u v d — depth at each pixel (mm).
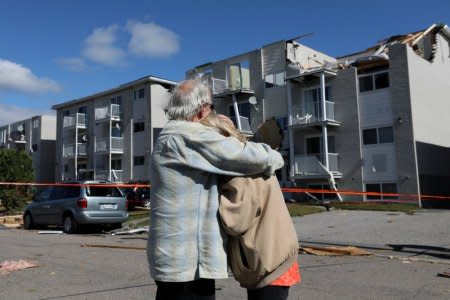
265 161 2297
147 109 38562
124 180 40062
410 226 13805
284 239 2320
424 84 26719
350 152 27125
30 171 28125
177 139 2277
